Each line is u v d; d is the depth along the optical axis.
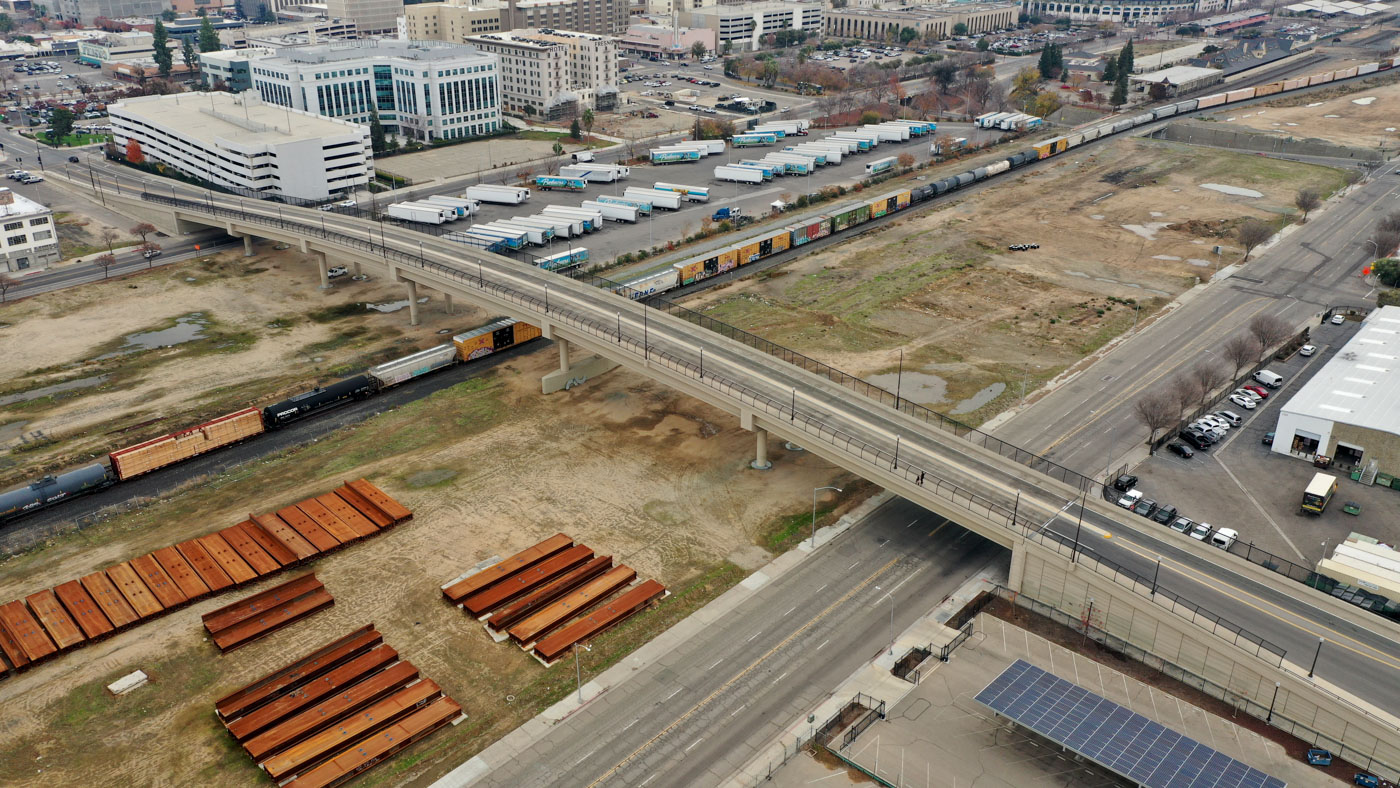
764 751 73.81
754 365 116.62
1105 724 71.19
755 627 87.25
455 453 117.00
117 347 146.25
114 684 80.69
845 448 99.94
